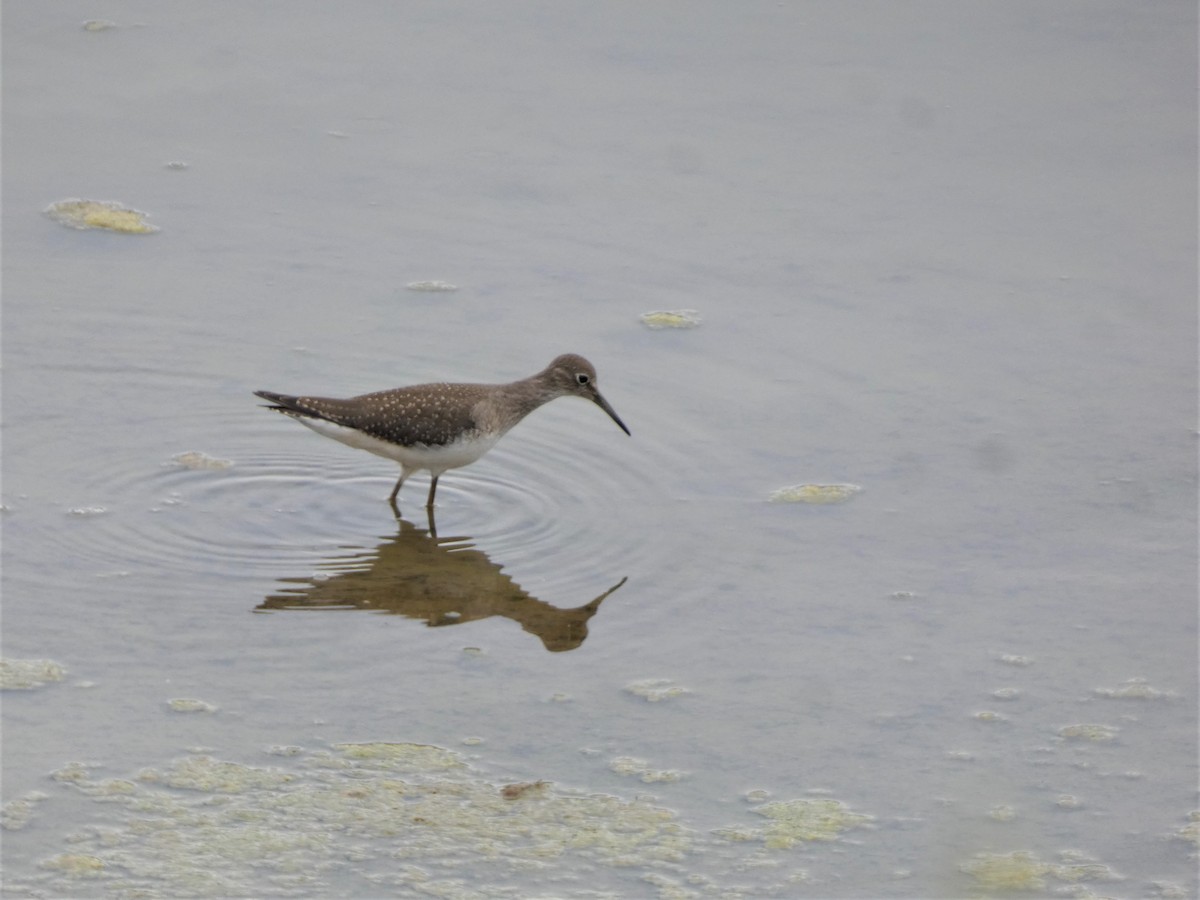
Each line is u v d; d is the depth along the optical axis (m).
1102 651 11.45
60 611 11.59
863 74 20.62
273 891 8.86
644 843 9.39
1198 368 15.38
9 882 8.84
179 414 14.55
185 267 16.70
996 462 14.01
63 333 15.50
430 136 19.28
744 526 13.15
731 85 20.39
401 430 13.46
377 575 12.43
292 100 19.92
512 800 9.74
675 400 15.02
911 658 11.35
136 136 19.06
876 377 15.30
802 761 10.20
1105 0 22.23
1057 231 17.62
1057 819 9.70
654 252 17.27
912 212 17.97
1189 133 19.31
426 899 8.83
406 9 22.23
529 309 16.28
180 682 10.84
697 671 11.18
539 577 12.45
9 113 19.28
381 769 10.00
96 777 9.80
